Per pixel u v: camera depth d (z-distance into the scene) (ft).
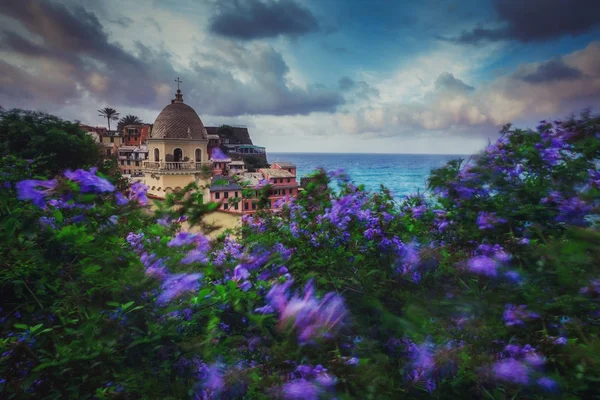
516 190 7.47
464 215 7.88
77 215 5.53
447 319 5.90
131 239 6.70
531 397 4.85
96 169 5.83
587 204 6.81
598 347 4.78
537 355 5.07
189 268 6.36
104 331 4.94
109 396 4.60
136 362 5.19
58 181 5.22
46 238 5.08
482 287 6.40
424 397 5.03
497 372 4.89
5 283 5.12
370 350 5.53
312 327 5.67
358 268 7.49
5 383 4.42
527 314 5.53
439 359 5.16
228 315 5.96
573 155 7.84
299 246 8.12
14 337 4.60
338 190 9.53
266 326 5.89
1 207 5.09
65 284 5.23
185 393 4.94
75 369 4.61
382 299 6.75
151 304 5.59
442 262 6.95
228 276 7.03
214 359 5.29
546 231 7.02
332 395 4.87
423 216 8.41
